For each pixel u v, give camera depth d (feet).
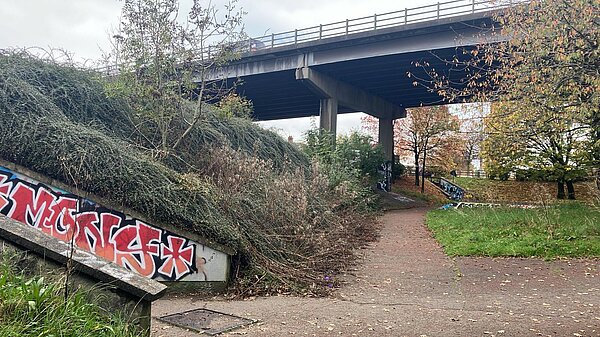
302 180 48.21
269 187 40.24
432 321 22.41
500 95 44.24
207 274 29.63
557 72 38.52
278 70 109.09
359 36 95.20
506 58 45.11
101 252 28.02
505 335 20.06
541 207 53.93
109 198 28.48
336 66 105.50
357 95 125.29
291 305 25.77
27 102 30.17
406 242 50.34
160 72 39.63
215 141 45.44
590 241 40.75
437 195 149.69
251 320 22.26
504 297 27.66
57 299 12.01
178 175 32.86
